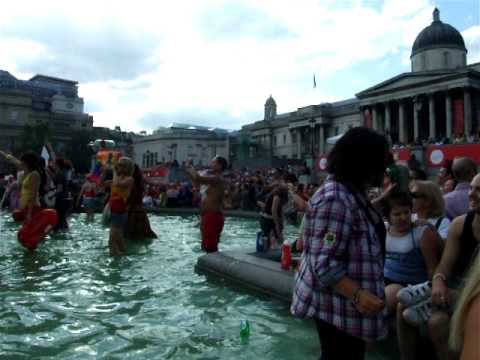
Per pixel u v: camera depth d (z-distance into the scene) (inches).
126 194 357.1
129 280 267.9
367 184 104.9
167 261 335.0
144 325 185.8
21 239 350.9
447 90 2242.9
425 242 164.6
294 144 3400.6
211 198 322.7
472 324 50.6
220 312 206.7
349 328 98.0
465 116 2190.0
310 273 104.8
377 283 99.8
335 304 99.8
